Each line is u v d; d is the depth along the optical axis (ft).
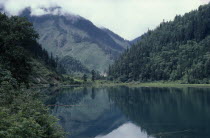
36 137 72.38
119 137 164.25
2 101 90.99
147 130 178.29
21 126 63.57
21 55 160.15
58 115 235.81
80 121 212.64
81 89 578.25
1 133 56.18
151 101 331.36
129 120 215.92
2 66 136.98
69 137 163.43
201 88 536.83
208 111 239.50
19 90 114.93
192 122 196.13
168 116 224.33
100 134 171.12
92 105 303.27
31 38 189.26
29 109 90.02
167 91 482.28
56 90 501.97
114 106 296.10
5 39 152.25
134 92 480.23
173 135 162.20
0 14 174.60
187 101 314.35
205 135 159.74
